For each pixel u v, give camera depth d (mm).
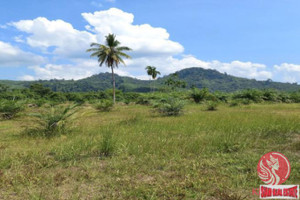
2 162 3410
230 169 2971
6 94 36906
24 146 4801
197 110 14781
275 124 6449
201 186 2438
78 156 3811
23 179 2701
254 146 4199
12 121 10602
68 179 2740
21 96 37344
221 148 4012
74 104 7684
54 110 6910
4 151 4254
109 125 7680
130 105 24812
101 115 12891
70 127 7000
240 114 10352
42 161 3443
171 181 2615
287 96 28203
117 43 27031
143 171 3004
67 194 2338
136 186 2486
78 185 2553
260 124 6520
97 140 4922
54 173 3006
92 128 7320
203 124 7125
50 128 6492
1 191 2459
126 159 3627
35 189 2463
